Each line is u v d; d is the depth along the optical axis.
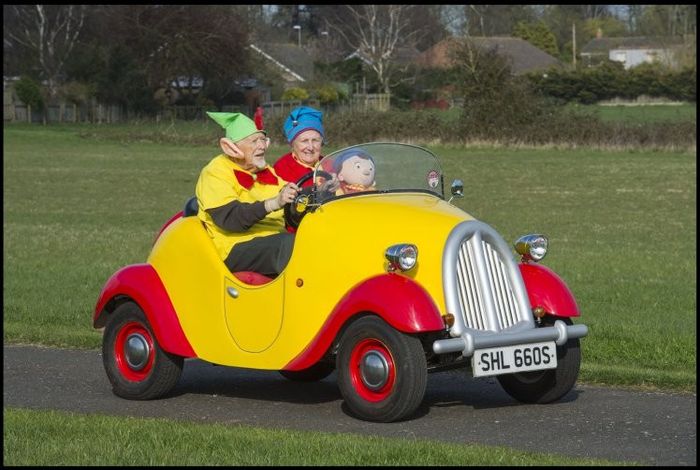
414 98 90.94
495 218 26.84
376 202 8.67
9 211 28.84
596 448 7.45
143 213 28.53
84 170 41.19
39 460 7.08
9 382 10.10
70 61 80.94
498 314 8.33
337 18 111.25
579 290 15.66
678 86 92.25
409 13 100.56
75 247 21.45
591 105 89.81
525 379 8.95
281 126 50.75
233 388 9.94
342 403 9.16
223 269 9.15
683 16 121.50
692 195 31.89
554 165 41.19
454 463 6.85
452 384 9.88
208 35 80.62
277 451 7.17
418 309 7.88
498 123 48.94
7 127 70.25
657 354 10.95
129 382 9.45
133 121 74.81
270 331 8.84
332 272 8.50
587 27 140.62
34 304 14.52
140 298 9.41
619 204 29.94
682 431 7.92
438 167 9.25
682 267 18.30
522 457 7.00
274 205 8.84
